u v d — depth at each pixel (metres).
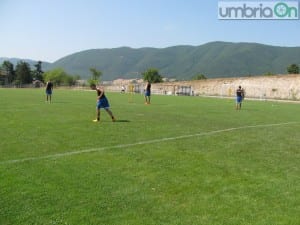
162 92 93.69
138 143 14.85
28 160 11.62
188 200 8.92
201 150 13.87
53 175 10.23
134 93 85.62
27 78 156.62
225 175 10.84
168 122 22.44
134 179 10.20
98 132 17.48
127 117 24.97
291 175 11.11
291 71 121.38
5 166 10.86
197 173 10.92
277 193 9.52
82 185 9.58
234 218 8.01
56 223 7.54
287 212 8.38
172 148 14.06
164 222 7.75
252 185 10.06
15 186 9.26
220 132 18.66
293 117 29.14
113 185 9.68
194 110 33.62
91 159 12.03
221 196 9.23
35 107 31.89
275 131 20.03
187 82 102.31
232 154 13.43
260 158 13.02
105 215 7.97
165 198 8.99
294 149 14.84
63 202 8.49
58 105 34.88
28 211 7.99
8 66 161.75
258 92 84.75
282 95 80.50
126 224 7.61
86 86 128.50
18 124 19.75
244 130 19.89
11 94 60.00
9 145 13.75
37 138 15.37
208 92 93.75
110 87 113.00
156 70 141.25
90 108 31.56
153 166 11.45
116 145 14.33
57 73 155.50
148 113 28.72
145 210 8.29
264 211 8.40
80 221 7.66
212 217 8.04
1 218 7.66
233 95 86.88
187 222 7.78
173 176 10.56
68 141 14.86
